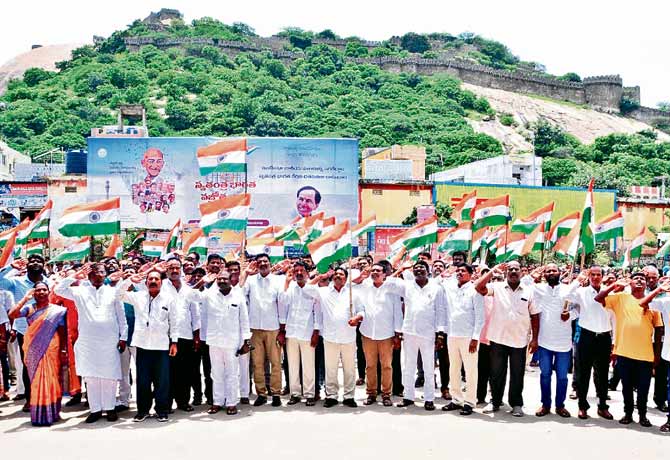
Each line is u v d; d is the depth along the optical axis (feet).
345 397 38.75
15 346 42.37
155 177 129.39
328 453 29.48
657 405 39.37
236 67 454.40
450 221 128.67
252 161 129.90
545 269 37.52
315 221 62.44
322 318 38.83
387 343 38.78
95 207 41.24
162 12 572.51
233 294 37.14
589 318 36.78
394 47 521.65
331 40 508.53
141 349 35.19
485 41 561.84
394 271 43.27
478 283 36.76
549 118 434.30
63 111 373.81
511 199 147.02
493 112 420.36
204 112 367.86
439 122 371.35
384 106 397.39
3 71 636.89
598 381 36.99
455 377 38.01
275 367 38.93
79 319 35.12
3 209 134.10
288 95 406.62
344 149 131.54
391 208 140.97
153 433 32.68
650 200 162.71
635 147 345.31
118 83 422.00
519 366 36.78
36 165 183.21
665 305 34.96
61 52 653.30
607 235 53.06
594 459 29.19
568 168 268.21
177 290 37.35
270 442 31.09
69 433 32.71
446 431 33.24
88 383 35.06
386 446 30.55
